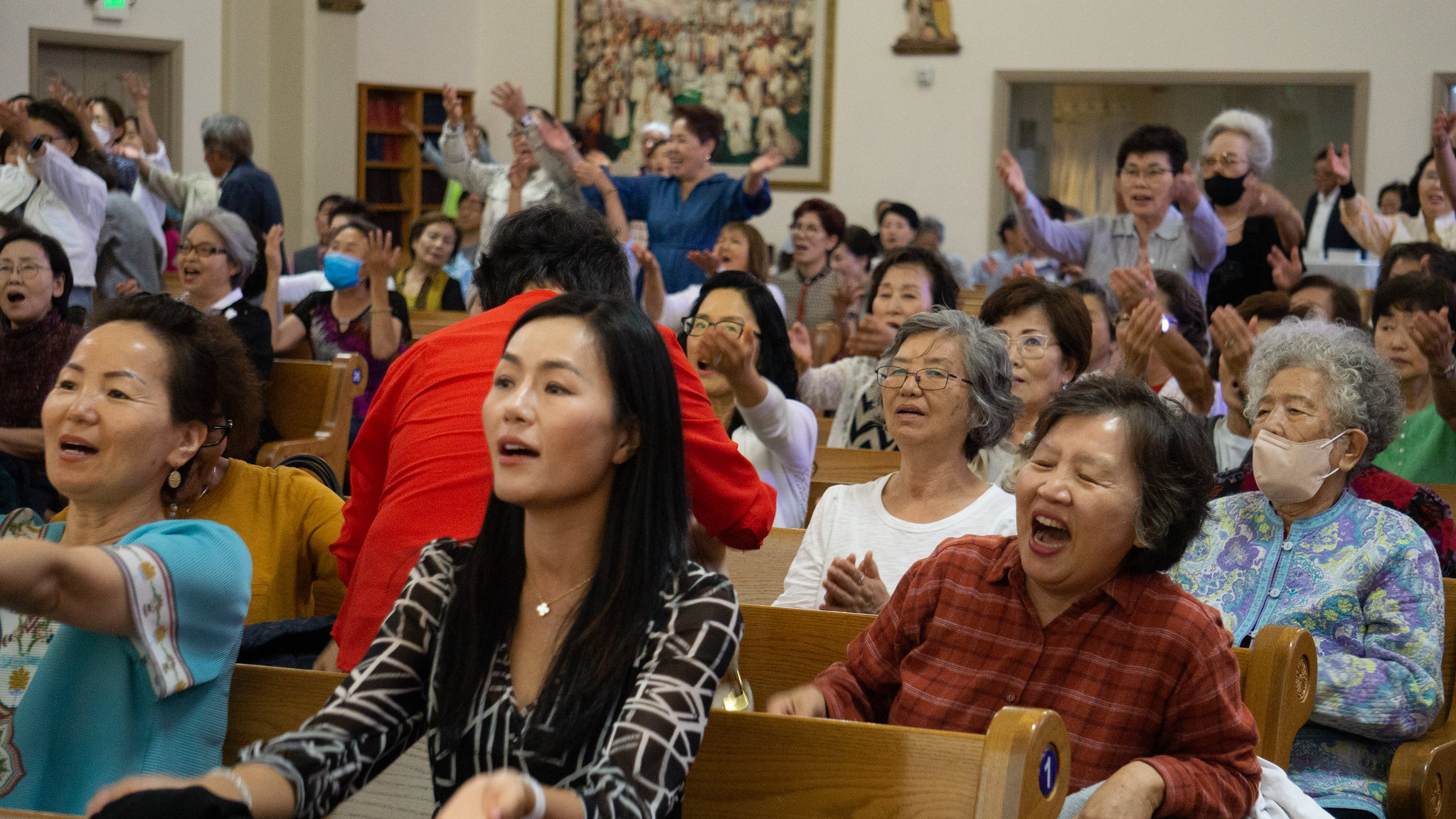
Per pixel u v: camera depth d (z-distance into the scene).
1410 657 2.46
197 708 1.84
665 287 6.70
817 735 1.72
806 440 3.27
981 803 1.56
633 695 1.50
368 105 12.84
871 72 12.94
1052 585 1.97
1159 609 1.94
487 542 1.60
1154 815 1.80
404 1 13.03
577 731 1.49
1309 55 11.99
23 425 4.30
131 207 6.79
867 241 7.54
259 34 12.09
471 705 1.55
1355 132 11.93
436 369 2.26
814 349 6.16
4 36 10.76
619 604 1.53
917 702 2.04
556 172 7.04
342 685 1.57
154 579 1.74
